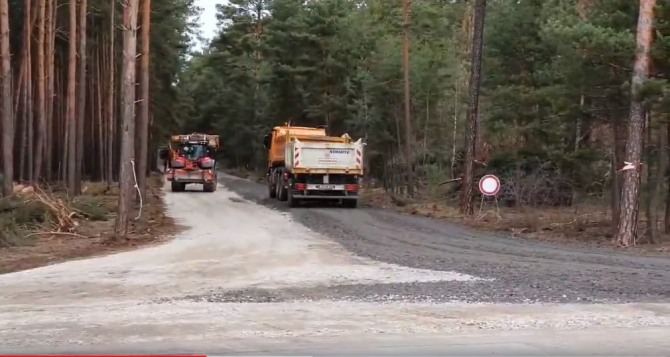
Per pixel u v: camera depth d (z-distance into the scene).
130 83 17.31
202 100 78.31
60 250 15.84
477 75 25.02
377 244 17.12
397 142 37.84
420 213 25.75
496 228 20.80
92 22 39.62
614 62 17.48
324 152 27.95
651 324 8.29
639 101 16.41
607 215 23.27
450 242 17.62
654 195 17.91
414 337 7.60
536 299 9.93
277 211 26.56
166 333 7.68
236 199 33.06
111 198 29.06
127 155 17.41
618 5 18.48
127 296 10.13
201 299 9.90
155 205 28.33
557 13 23.14
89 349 6.97
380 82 37.00
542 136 27.62
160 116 52.81
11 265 13.55
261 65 60.50
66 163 33.62
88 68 41.72
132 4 17.17
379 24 41.62
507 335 7.73
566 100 19.59
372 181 42.22
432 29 38.62
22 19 35.06
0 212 18.42
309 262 13.91
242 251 15.62
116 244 16.83
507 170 29.38
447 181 33.97
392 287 10.98
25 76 30.36
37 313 8.77
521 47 27.92
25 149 33.53
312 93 43.22
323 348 7.09
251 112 64.19
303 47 42.88
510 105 27.62
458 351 7.04
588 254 15.30
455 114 38.16
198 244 16.92
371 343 7.32
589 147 25.50
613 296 10.17
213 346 7.13
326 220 23.02
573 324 8.29
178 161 38.56
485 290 10.69
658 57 16.39
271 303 9.59
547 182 27.88
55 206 19.55
